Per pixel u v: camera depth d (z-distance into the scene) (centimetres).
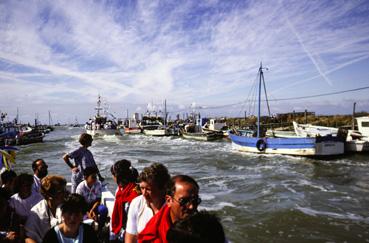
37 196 465
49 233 312
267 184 1578
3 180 547
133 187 400
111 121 6253
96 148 3775
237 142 3170
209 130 5681
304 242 853
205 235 157
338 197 1313
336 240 864
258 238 884
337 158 2581
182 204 253
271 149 2805
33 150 3559
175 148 3691
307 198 1295
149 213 298
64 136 7200
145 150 3472
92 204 537
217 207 1173
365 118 2920
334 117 5431
